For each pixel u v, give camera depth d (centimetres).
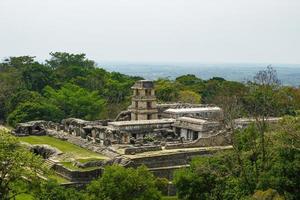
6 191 5844
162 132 10650
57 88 17400
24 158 5700
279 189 6144
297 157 6244
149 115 11812
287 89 14525
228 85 16562
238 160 6819
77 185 7819
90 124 11269
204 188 6800
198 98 17462
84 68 19650
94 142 9900
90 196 6075
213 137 9719
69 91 15125
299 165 6147
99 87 17638
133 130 10325
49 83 17438
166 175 8650
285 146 6341
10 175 5603
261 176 6297
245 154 7012
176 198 7775
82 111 14600
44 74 17625
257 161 6725
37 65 17800
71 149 9662
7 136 5806
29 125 11325
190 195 6788
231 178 6681
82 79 17638
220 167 6912
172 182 7606
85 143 9950
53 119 13750
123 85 17425
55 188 5869
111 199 6231
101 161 8419
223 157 7088
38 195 5784
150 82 11888
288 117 7612
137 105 11819
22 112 13512
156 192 6525
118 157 8556
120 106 15175
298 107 12681
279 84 10125
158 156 8750
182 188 6869
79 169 8106
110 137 9894
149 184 6494
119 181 6316
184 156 9012
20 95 14938
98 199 6169
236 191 6456
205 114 12062
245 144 7569
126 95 17312
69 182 7831
